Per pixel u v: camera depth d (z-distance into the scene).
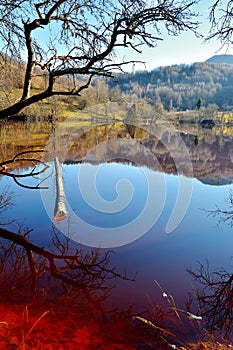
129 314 3.15
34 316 2.77
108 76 2.04
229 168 14.12
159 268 4.38
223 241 5.52
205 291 3.85
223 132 34.94
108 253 4.77
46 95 2.15
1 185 9.14
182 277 4.18
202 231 6.00
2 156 12.55
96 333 2.70
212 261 4.74
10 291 3.21
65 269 3.08
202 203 8.04
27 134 16.77
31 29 2.04
